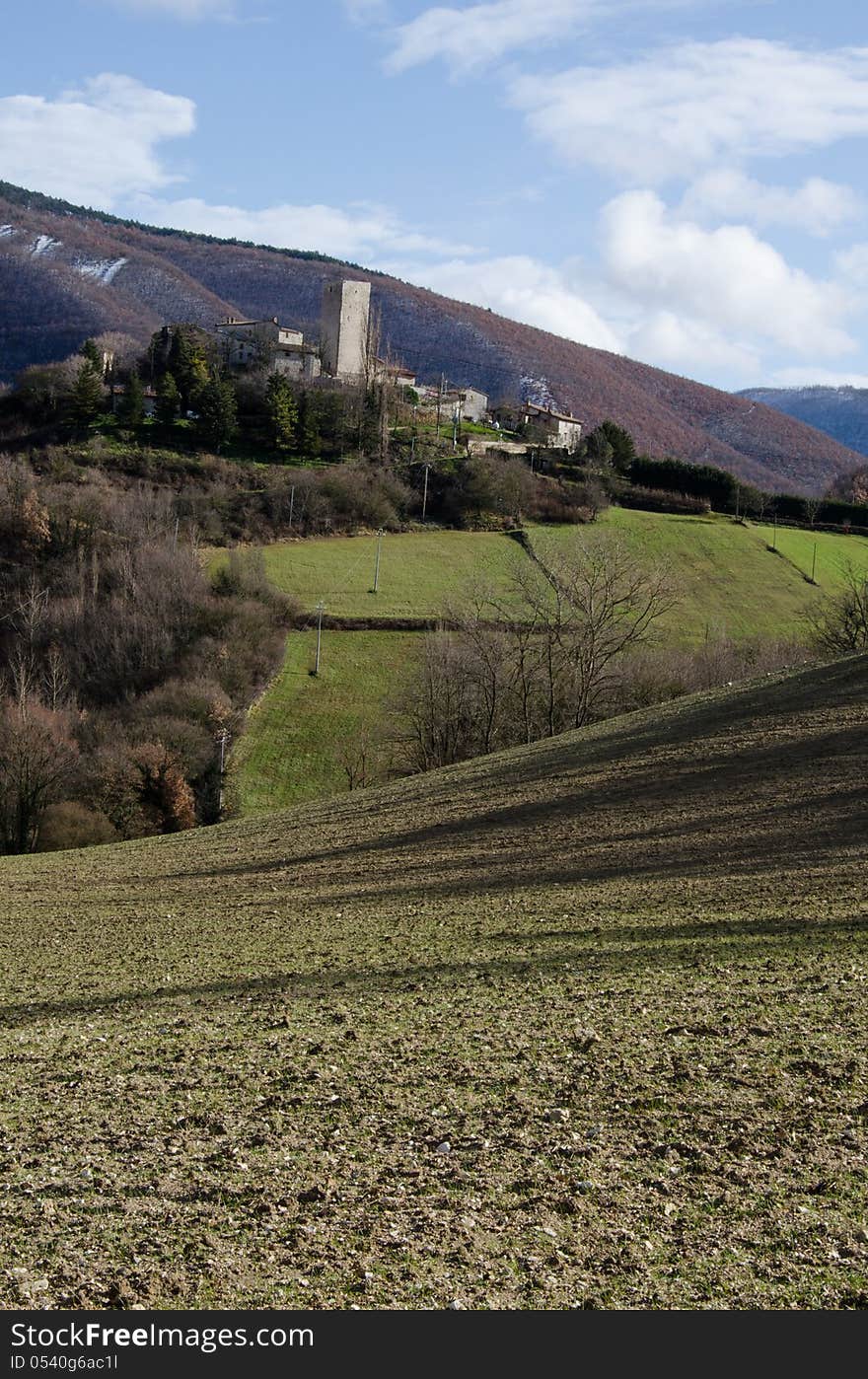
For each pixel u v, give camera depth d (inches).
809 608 3838.6
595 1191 445.1
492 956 818.8
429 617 4030.5
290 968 843.4
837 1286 383.6
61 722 2778.1
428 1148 487.2
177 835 2030.0
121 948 1001.5
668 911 909.8
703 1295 380.8
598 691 2896.2
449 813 1617.9
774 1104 510.6
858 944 757.9
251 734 3262.8
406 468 5718.5
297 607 3983.8
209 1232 423.5
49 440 5703.7
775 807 1274.6
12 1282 391.9
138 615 3472.0
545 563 3575.3
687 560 4840.1
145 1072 602.2
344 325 7460.6
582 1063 571.5
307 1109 534.3
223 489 5093.5
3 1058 647.1
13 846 2493.8
